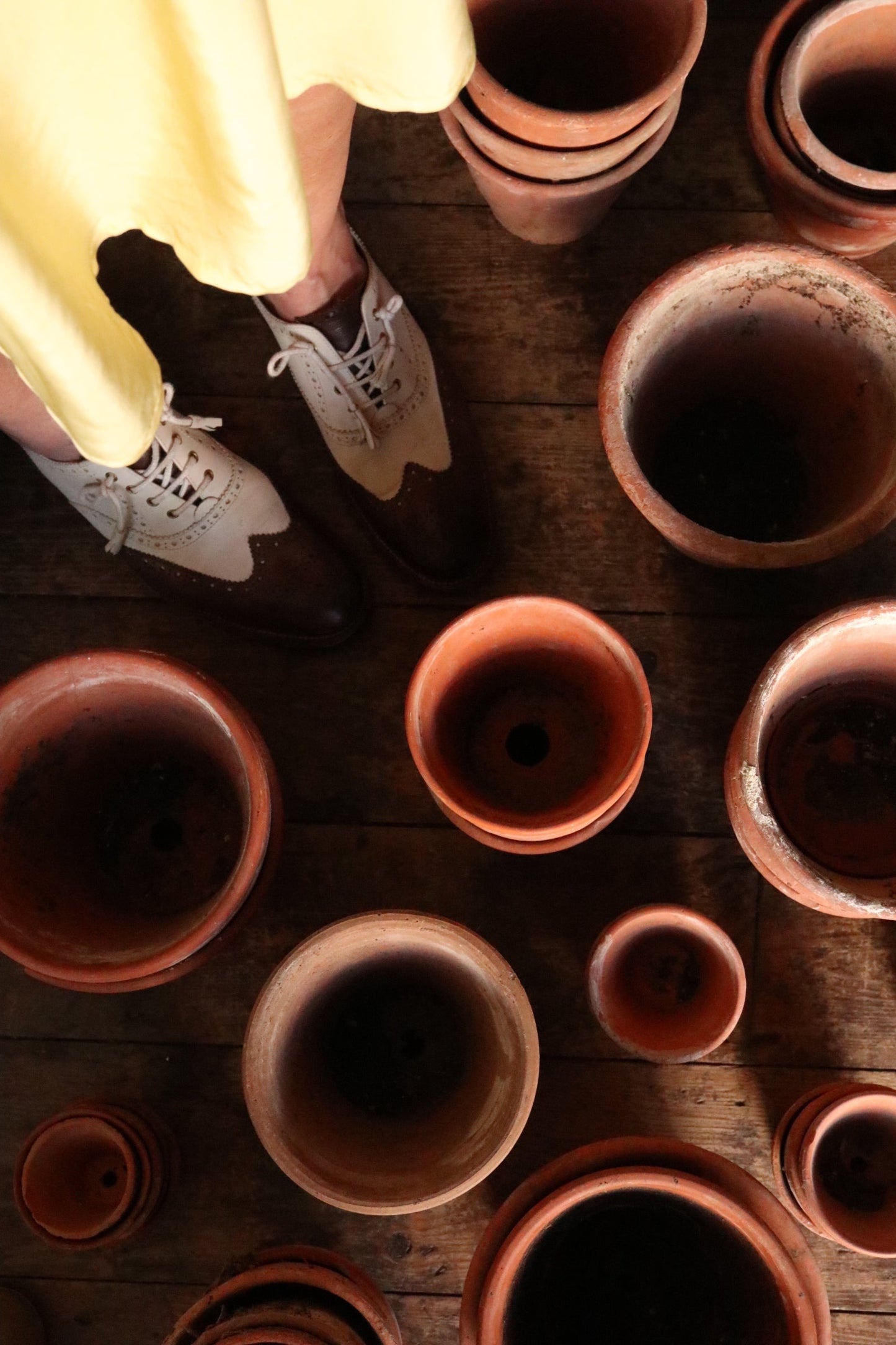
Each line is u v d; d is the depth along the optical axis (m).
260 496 1.01
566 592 1.08
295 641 1.05
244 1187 1.03
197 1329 0.86
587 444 1.09
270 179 0.67
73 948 0.89
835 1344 1.02
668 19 0.94
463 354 1.10
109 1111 0.98
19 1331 0.99
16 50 0.61
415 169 1.11
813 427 1.04
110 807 1.01
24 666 1.07
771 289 0.95
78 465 0.95
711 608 1.07
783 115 0.98
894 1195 0.96
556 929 1.05
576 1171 0.89
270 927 1.05
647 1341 0.95
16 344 0.66
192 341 1.10
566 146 0.93
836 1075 1.03
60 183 0.68
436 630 1.08
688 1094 1.03
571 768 0.99
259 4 0.60
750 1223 0.85
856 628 0.91
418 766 0.89
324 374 0.98
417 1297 1.02
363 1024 1.00
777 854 0.89
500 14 0.98
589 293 1.10
